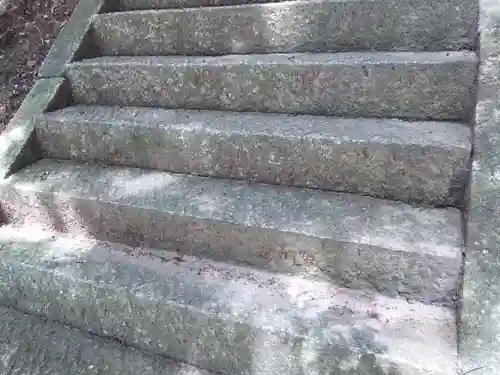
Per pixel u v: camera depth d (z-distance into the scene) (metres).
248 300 1.65
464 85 1.86
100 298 1.79
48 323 1.94
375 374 1.41
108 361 1.75
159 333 1.72
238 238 1.79
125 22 2.67
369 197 1.85
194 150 2.09
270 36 2.37
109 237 2.08
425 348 1.39
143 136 2.17
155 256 1.94
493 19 1.89
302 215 1.77
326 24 2.25
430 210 1.74
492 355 1.29
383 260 1.59
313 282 1.72
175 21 2.54
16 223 2.29
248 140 1.97
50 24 3.14
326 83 2.06
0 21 3.10
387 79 1.95
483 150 1.60
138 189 2.06
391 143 1.75
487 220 1.47
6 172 2.28
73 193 2.08
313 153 1.88
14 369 1.76
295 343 1.49
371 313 1.56
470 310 1.37
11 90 2.85
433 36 2.10
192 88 2.31
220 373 1.67
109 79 2.49
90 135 2.30
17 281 1.96
